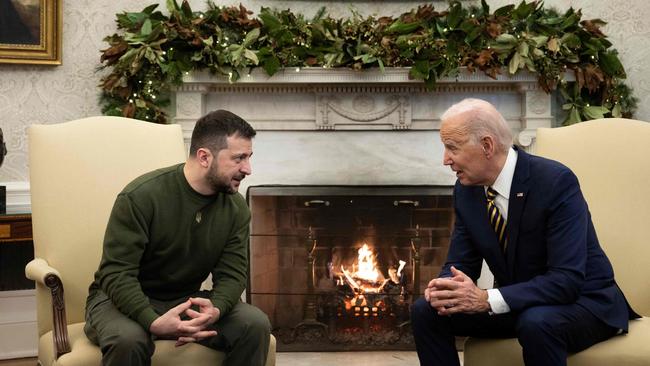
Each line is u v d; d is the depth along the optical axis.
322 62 3.89
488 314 2.46
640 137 2.79
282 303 4.08
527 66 3.85
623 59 4.23
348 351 4.05
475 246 2.58
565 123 4.07
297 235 4.06
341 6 4.20
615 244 2.73
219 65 3.83
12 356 4.02
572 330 2.30
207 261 2.54
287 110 4.06
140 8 4.11
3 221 3.48
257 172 4.11
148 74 3.89
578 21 4.00
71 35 4.07
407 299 4.03
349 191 4.01
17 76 4.04
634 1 4.21
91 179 2.86
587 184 2.80
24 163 4.05
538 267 2.45
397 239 4.04
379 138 4.10
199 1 4.14
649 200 2.72
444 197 4.03
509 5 3.97
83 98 4.09
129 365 2.27
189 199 2.48
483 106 2.43
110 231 2.44
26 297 4.04
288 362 3.87
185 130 3.97
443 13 3.92
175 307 2.36
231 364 2.45
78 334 2.58
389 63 3.87
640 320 2.55
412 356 3.96
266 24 3.89
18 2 3.96
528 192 2.41
